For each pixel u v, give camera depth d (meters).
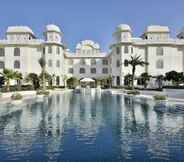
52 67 60.12
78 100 28.58
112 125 12.30
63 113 16.95
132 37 62.81
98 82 69.00
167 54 58.56
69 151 7.97
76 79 68.81
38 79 54.09
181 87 33.84
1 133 10.55
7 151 7.99
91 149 8.20
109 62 68.69
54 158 7.33
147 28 62.66
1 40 60.00
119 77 58.78
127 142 9.03
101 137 9.79
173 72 40.91
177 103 22.95
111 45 61.41
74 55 69.56
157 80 54.34
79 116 15.52
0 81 41.97
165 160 7.15
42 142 9.07
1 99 27.66
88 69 69.38
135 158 7.32
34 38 68.19
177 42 59.44
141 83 55.69
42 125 12.38
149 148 8.27
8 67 59.62
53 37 60.78
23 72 59.41
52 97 33.91
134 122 13.17
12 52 59.75
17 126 12.12
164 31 61.38
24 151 7.99
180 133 10.49
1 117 15.12
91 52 69.81
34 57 60.91
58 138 9.63
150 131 10.88
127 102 25.39
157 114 16.22
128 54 57.91
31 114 16.52
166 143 8.89
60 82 61.56
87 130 11.14
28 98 31.52
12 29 62.31
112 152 7.84
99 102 25.69
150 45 58.44
